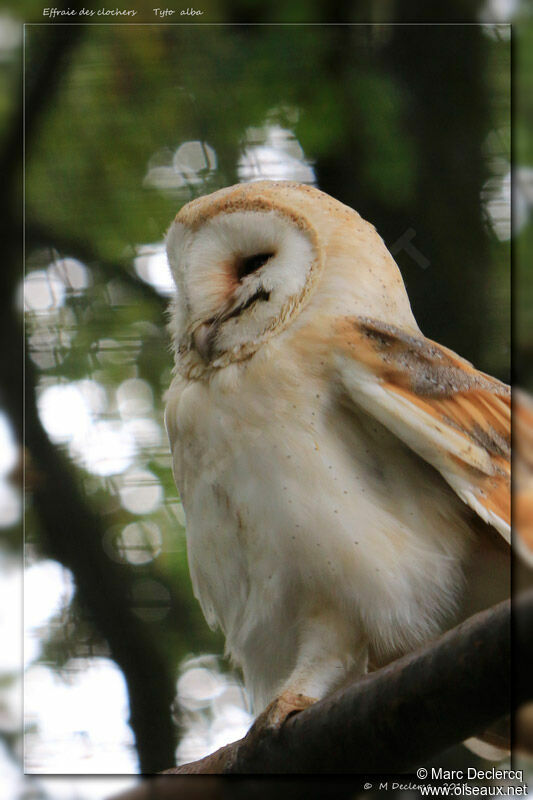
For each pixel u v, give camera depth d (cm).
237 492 413
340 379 412
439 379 412
